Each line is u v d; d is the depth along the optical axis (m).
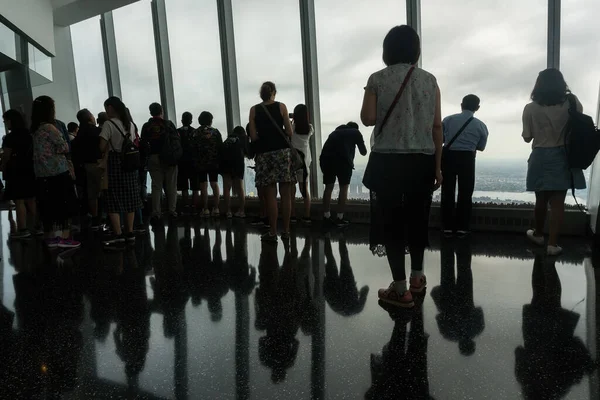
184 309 2.76
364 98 2.61
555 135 3.60
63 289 3.28
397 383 1.77
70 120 9.36
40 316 2.72
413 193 2.56
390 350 2.08
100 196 5.90
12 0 7.09
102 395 1.75
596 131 3.45
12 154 5.33
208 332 2.38
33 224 5.71
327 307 2.72
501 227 4.89
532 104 3.73
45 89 8.87
